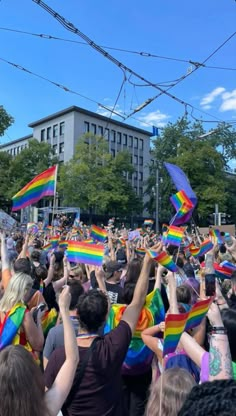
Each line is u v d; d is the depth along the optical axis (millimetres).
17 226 19219
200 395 1276
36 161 53781
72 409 2871
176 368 2533
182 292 4207
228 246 7309
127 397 4156
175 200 6301
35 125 73875
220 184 43938
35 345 3787
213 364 2520
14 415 1940
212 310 2662
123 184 53438
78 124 66688
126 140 75188
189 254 9289
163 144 48125
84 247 4910
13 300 3783
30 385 2004
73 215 30734
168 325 2646
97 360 2900
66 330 2635
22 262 5633
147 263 3293
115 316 4246
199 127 46906
